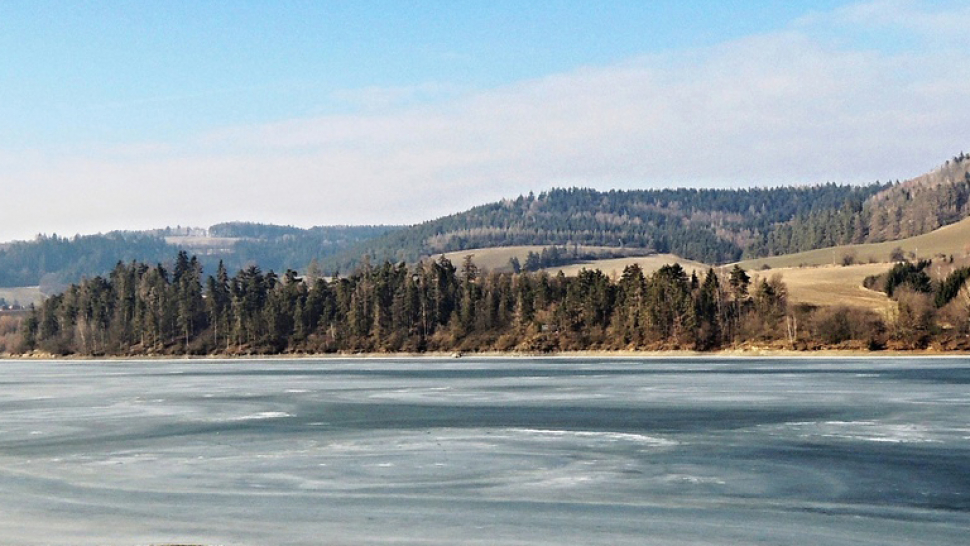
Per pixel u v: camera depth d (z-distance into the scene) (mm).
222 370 197250
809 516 46875
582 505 49688
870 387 115438
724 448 67500
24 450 71125
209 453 68125
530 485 55031
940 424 78500
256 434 78312
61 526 46406
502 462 62656
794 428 77500
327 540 43156
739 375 145125
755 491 52812
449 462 62875
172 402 110750
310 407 101625
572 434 75750
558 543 42312
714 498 51125
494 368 184250
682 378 140125
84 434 80125
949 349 193125
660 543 42188
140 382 153875
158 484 56656
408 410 96812
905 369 153250
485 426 81688
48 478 59125
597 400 104938
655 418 86188
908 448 66375
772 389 115375
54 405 108688
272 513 48594
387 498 51875
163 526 46156
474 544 42250
